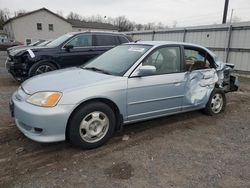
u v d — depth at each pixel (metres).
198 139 4.25
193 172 3.23
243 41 12.27
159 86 4.27
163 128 4.68
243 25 12.17
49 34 47.78
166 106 4.49
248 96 7.73
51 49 8.00
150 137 4.25
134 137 4.23
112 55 4.76
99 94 3.63
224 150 3.88
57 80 3.82
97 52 8.69
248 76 12.19
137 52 4.40
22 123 3.59
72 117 3.51
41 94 3.46
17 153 3.56
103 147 3.83
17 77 8.07
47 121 3.31
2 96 6.55
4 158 3.43
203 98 5.12
